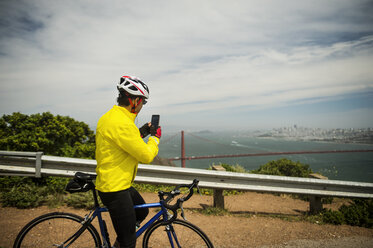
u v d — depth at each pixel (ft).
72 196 12.91
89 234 6.58
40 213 11.33
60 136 19.51
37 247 6.46
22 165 12.53
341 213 13.55
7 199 12.06
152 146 5.90
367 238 11.11
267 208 15.87
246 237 10.52
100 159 5.64
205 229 11.09
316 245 10.14
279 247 9.77
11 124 17.67
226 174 13.06
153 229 6.77
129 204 5.85
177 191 6.45
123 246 5.97
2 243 8.33
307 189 14.01
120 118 5.53
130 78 5.94
